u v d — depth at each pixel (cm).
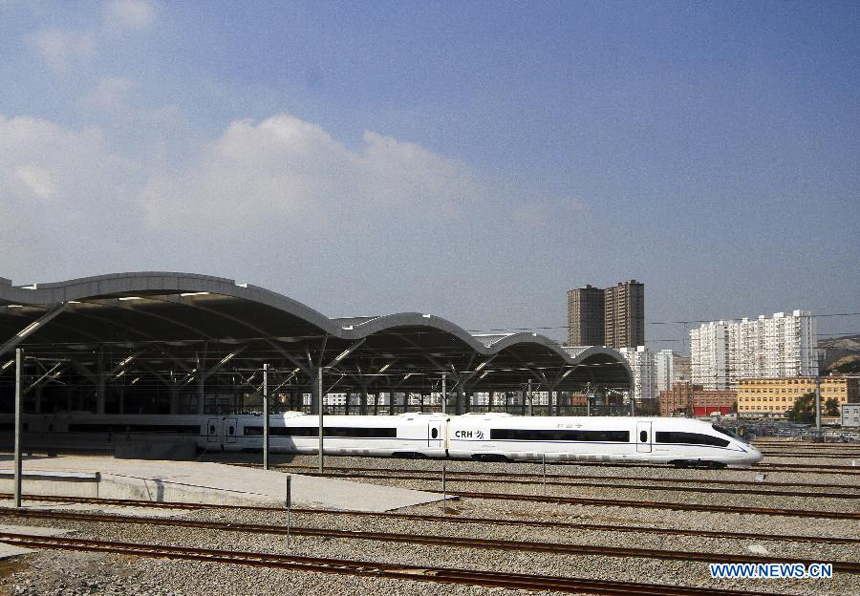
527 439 5047
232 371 7662
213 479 3431
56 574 1884
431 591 1720
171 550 2108
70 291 4578
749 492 3341
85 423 6700
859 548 2188
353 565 1928
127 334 6788
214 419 6053
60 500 3253
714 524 2670
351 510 2850
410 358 8800
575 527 2466
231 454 5981
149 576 1884
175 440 6122
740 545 2238
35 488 3491
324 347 6600
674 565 1964
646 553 2048
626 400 14675
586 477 3978
